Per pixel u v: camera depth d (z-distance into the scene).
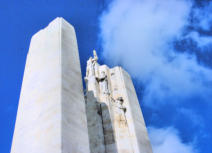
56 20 12.88
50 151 7.20
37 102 9.23
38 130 8.20
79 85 10.12
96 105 14.45
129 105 15.91
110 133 13.34
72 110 8.66
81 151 7.84
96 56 18.41
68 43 11.55
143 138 14.80
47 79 9.68
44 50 11.46
